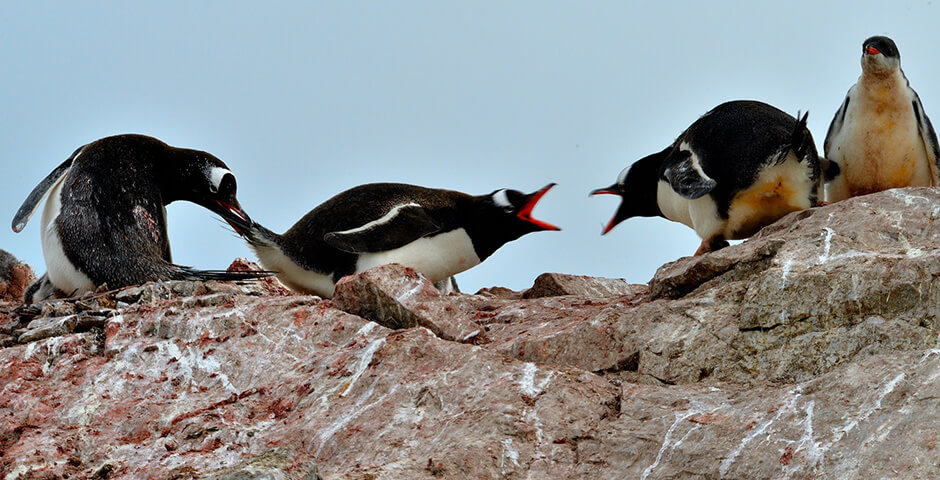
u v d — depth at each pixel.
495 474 10.92
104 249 17.97
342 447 11.90
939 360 11.02
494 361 12.70
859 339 11.83
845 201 14.16
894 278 11.99
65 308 16.30
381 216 18.22
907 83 15.36
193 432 12.65
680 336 12.80
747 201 15.31
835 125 16.52
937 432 10.17
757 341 12.30
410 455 11.42
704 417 11.29
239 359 14.16
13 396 13.87
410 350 13.14
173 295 16.75
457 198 19.41
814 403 10.98
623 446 11.16
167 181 19.59
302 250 18.08
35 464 12.30
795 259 12.80
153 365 14.31
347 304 14.87
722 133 15.52
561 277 18.23
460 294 18.64
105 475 12.07
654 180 18.52
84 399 13.75
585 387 12.16
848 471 10.11
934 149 15.83
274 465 10.70
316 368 13.51
